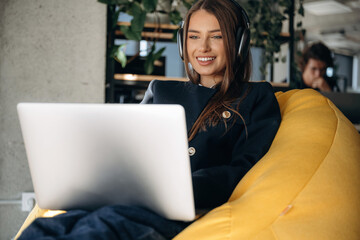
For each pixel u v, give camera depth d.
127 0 2.14
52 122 0.80
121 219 0.74
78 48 2.12
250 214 0.85
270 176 0.94
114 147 0.79
